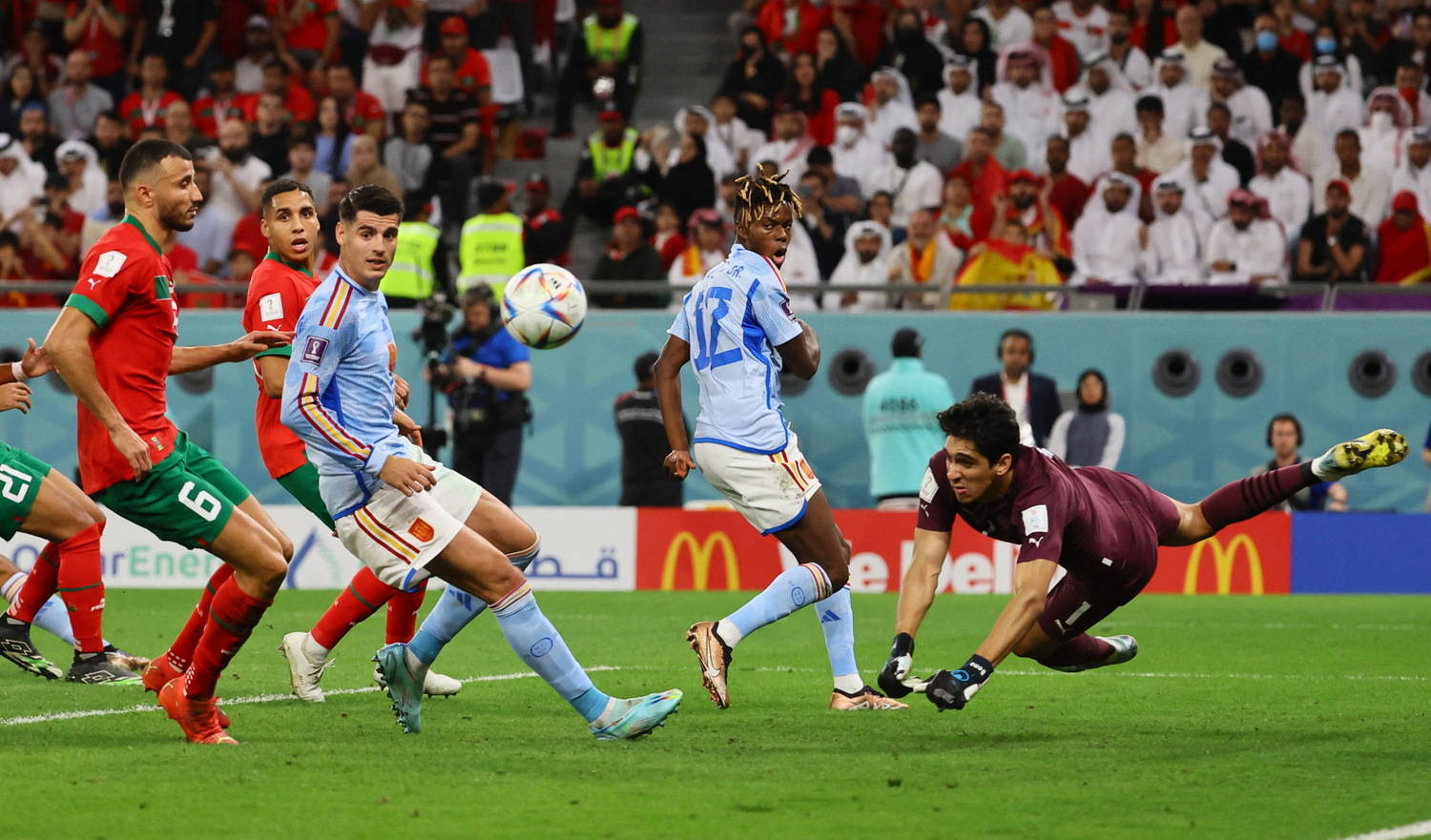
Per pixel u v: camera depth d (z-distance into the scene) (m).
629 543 49.03
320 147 62.94
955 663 31.88
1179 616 42.16
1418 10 67.94
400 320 53.53
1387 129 61.94
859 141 62.41
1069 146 62.25
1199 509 23.09
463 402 46.75
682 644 34.97
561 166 70.44
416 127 63.09
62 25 70.69
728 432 23.34
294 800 17.14
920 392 49.97
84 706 24.31
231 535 20.73
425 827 15.94
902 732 22.20
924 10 70.50
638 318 53.38
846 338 53.78
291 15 70.00
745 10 75.12
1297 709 24.78
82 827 15.88
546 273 27.95
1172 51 64.88
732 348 23.39
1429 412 52.62
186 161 22.30
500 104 69.44
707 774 18.77
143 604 43.25
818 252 57.34
